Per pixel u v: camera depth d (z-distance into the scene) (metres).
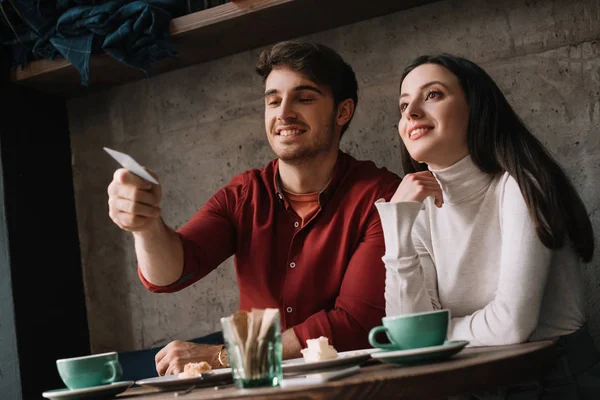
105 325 3.09
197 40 2.73
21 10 2.69
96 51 2.71
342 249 2.00
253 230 2.10
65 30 2.70
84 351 3.06
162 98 3.04
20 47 2.86
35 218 2.95
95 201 3.14
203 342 2.37
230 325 1.10
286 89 2.05
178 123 3.01
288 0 2.48
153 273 1.76
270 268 2.07
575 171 2.42
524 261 1.48
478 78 1.71
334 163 2.13
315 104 2.06
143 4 2.59
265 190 2.16
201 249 1.98
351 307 1.82
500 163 1.65
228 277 2.89
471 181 1.69
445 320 1.23
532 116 2.48
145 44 2.62
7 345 2.79
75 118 3.20
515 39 2.51
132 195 1.39
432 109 1.70
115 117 3.13
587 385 1.58
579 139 2.42
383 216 1.58
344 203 2.05
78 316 3.07
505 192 1.61
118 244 3.09
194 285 2.94
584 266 2.39
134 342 3.03
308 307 2.00
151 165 3.06
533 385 1.48
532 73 2.49
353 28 2.74
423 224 1.76
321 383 1.03
